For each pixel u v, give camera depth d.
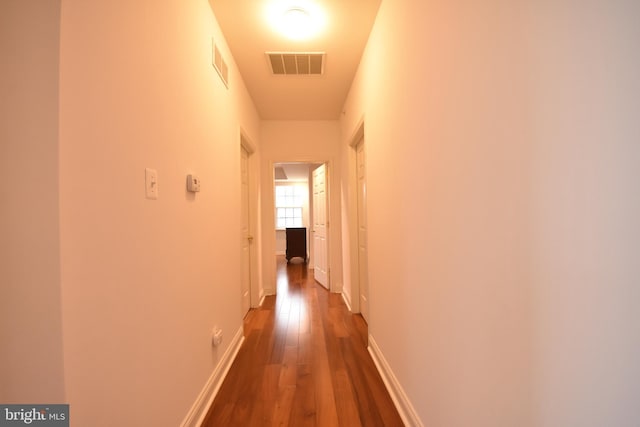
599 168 0.51
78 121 0.76
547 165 0.61
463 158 0.91
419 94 1.24
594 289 0.53
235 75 2.41
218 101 1.94
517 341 0.70
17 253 0.71
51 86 0.71
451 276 1.00
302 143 3.87
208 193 1.72
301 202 8.79
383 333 1.88
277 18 1.92
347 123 3.15
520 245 0.68
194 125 1.53
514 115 0.69
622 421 0.50
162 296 1.17
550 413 0.62
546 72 0.60
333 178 3.87
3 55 0.71
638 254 0.47
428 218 1.17
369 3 1.80
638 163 0.46
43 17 0.71
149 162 1.09
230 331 2.14
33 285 0.71
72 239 0.74
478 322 0.85
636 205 0.47
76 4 0.76
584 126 0.53
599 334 0.53
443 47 1.02
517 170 0.68
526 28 0.65
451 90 0.97
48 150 0.71
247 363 2.09
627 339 0.49
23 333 0.71
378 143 1.92
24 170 0.71
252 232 3.36
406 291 1.43
